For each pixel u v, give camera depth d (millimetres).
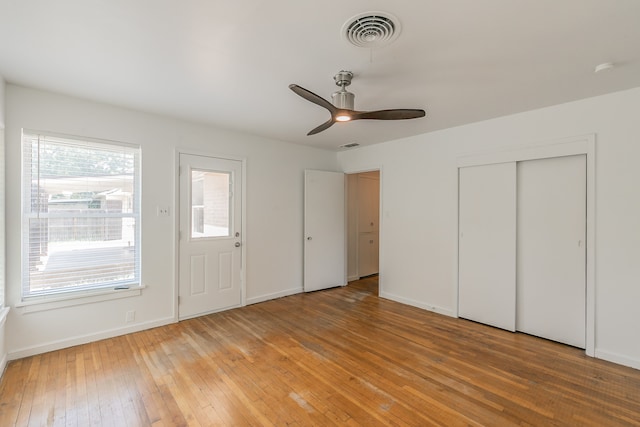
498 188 3414
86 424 1874
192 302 3721
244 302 4215
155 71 2340
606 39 1863
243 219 4195
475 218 3605
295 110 3223
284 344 3002
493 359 2691
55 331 2805
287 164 4711
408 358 2713
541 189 3141
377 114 2355
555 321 3051
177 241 3568
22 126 2627
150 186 3361
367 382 2334
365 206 6023
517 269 3309
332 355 2771
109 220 3125
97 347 2893
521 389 2238
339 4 1553
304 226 4902
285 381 2348
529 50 2000
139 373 2449
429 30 1779
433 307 4000
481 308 3561
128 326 3223
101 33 1842
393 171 4500
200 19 1694
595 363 2617
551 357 2725
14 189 2594
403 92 2695
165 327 3418
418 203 4176
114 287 3127
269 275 4516
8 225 2570
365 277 6012
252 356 2748
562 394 2176
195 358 2703
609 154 2680
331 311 4004
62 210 2861
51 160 2801
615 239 2648
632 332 2566
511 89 2621
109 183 3127
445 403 2080
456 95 2750
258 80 2486
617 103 2648
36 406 2029
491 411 1994
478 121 3527
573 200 2939
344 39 1884
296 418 1936
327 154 5277
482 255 3549
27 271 2688
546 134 3049
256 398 2139
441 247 3922
